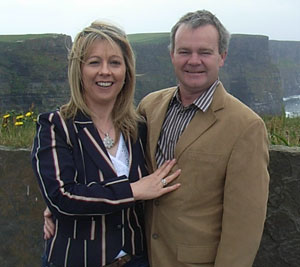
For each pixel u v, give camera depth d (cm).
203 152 211
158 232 227
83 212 205
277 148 285
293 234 281
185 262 215
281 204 282
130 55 226
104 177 215
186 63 218
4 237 369
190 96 225
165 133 230
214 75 219
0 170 360
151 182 217
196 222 214
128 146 230
